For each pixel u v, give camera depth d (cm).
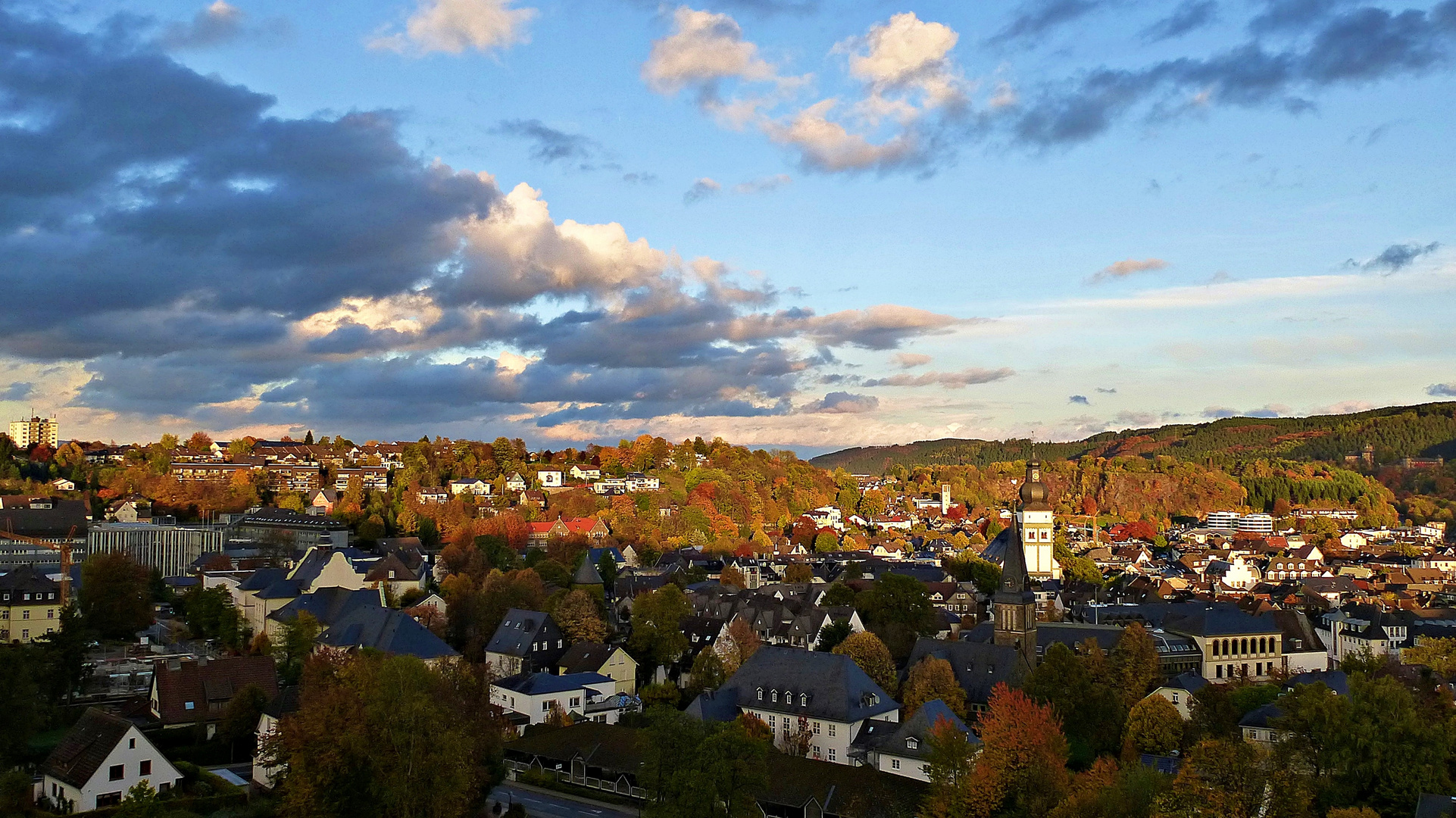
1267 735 16300
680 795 12019
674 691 19800
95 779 12294
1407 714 13488
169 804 12319
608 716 18562
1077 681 17600
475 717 12925
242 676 16012
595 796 14650
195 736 15275
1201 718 17125
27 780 12456
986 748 12950
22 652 15950
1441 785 13075
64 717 16050
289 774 11350
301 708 12388
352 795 11044
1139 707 16912
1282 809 11181
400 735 10994
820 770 13738
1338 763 13425
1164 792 11219
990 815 12412
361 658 12875
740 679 17575
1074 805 11706
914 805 13100
